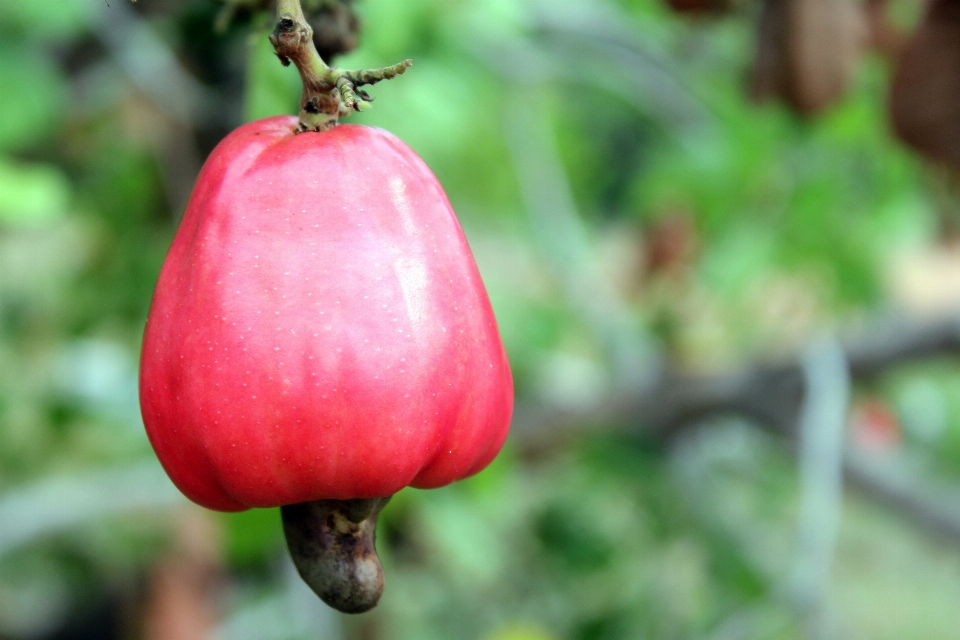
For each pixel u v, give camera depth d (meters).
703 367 1.54
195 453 0.63
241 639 1.38
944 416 2.30
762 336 1.79
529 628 1.62
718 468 1.81
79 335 1.47
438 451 0.64
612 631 1.60
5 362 1.59
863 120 1.47
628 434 1.67
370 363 0.62
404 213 0.63
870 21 1.00
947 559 2.59
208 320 0.63
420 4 1.02
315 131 0.64
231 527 1.05
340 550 0.64
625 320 1.67
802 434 1.47
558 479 1.73
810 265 1.62
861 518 2.58
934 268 3.00
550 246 1.71
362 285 0.63
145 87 1.18
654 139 1.99
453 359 0.63
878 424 1.91
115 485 1.27
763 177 1.58
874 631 2.41
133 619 1.42
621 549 1.68
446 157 1.63
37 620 1.62
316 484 0.63
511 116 1.73
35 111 1.20
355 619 1.41
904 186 1.57
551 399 1.51
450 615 1.67
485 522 1.31
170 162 1.34
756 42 0.92
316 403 0.62
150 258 1.44
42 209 0.94
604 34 1.63
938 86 0.84
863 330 1.50
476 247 2.22
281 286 0.63
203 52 1.12
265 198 0.63
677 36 1.69
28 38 1.23
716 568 1.58
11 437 1.46
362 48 0.92
